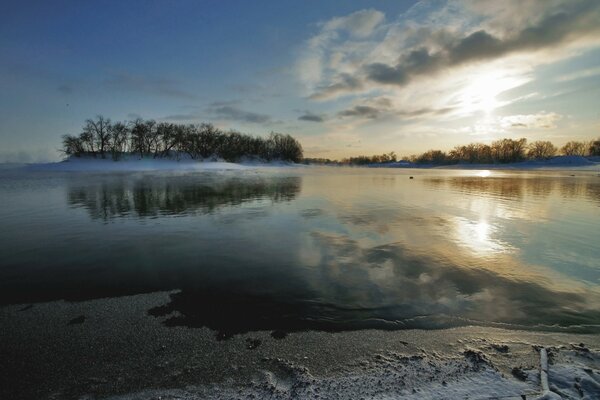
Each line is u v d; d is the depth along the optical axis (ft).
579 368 12.80
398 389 11.77
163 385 12.19
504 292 20.75
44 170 219.00
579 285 21.90
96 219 43.86
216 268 24.88
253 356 13.89
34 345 14.73
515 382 12.12
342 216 45.68
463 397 11.35
